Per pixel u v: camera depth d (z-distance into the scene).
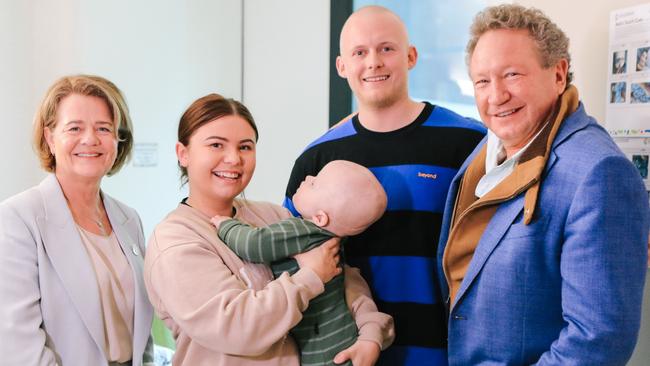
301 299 1.22
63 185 1.43
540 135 1.16
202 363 1.26
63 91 1.40
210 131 1.33
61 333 1.32
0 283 1.26
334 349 1.31
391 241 1.56
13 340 1.25
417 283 1.55
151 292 1.28
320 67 3.07
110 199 1.59
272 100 3.30
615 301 1.01
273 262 1.33
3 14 2.54
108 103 1.44
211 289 1.19
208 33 3.22
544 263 1.13
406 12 2.88
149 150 2.98
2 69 2.54
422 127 1.61
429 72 2.85
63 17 2.64
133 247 1.53
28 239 1.31
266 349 1.20
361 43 1.56
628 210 1.02
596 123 1.17
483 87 1.18
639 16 1.39
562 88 1.18
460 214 1.38
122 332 1.43
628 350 1.03
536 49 1.13
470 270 1.24
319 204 1.35
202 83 3.22
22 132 2.64
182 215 1.34
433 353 1.53
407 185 1.56
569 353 1.06
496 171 1.25
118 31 2.82
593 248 1.03
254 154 1.39
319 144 1.71
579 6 1.57
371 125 1.64
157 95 3.00
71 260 1.35
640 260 1.03
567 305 1.08
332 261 1.32
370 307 1.44
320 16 3.05
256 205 1.52
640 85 1.40
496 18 1.16
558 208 1.10
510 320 1.17
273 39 3.26
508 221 1.18
